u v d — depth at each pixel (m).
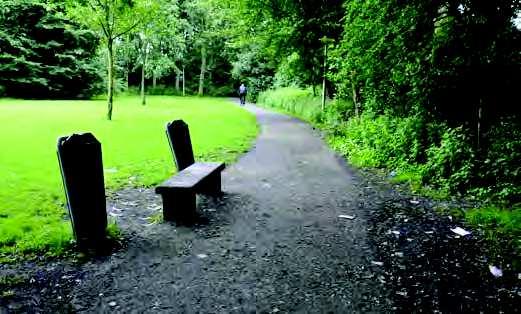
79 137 4.84
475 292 3.98
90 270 4.39
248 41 24.92
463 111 8.92
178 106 32.31
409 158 9.40
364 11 10.14
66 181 4.77
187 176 6.48
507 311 3.66
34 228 5.52
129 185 8.09
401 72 9.45
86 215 4.93
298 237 5.42
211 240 5.28
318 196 7.48
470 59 8.11
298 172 9.59
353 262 4.65
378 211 6.58
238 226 5.82
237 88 61.19
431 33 9.02
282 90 36.31
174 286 4.07
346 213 6.47
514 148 7.45
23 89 38.03
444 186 7.77
